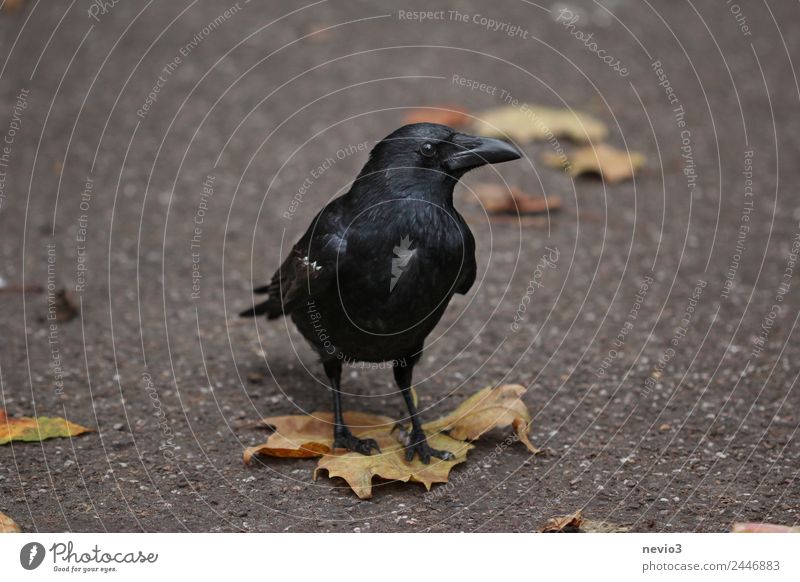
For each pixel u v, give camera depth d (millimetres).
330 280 7707
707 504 7453
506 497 7633
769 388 9398
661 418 8898
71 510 7375
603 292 11594
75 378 9680
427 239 7598
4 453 8250
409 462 7949
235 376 9836
